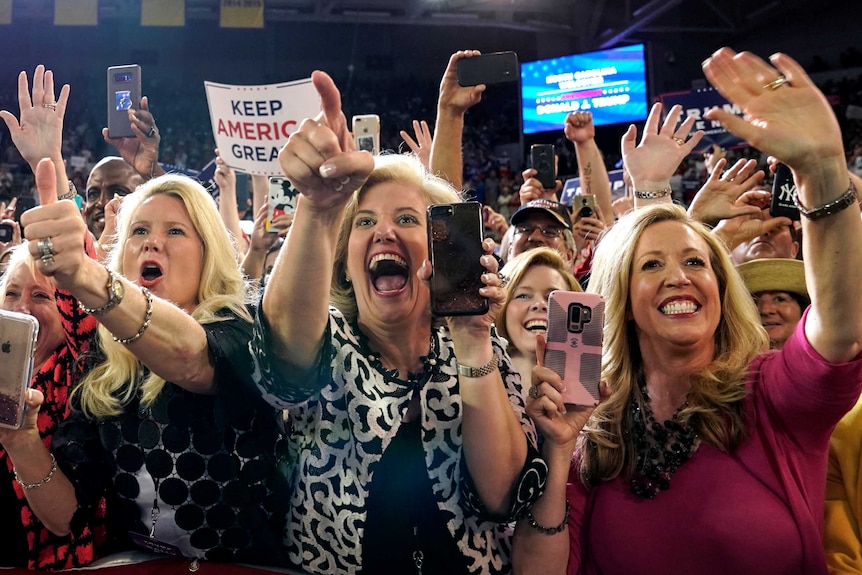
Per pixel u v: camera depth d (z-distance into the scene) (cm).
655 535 180
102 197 331
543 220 319
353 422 169
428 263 157
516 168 1605
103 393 179
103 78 1741
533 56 1859
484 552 178
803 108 147
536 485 172
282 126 350
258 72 1839
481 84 284
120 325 146
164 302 155
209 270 197
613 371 199
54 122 202
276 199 336
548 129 809
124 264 196
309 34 1844
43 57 1759
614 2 1672
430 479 173
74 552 184
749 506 174
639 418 192
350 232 184
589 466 192
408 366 179
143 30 1786
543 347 176
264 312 154
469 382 163
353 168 133
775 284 258
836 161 147
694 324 188
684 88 1764
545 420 174
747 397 184
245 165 357
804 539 171
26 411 171
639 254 197
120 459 178
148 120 316
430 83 1875
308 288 148
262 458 177
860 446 188
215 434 174
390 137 1784
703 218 293
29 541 185
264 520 179
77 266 138
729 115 149
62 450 180
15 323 169
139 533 181
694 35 1769
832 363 162
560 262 258
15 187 1326
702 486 179
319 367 163
